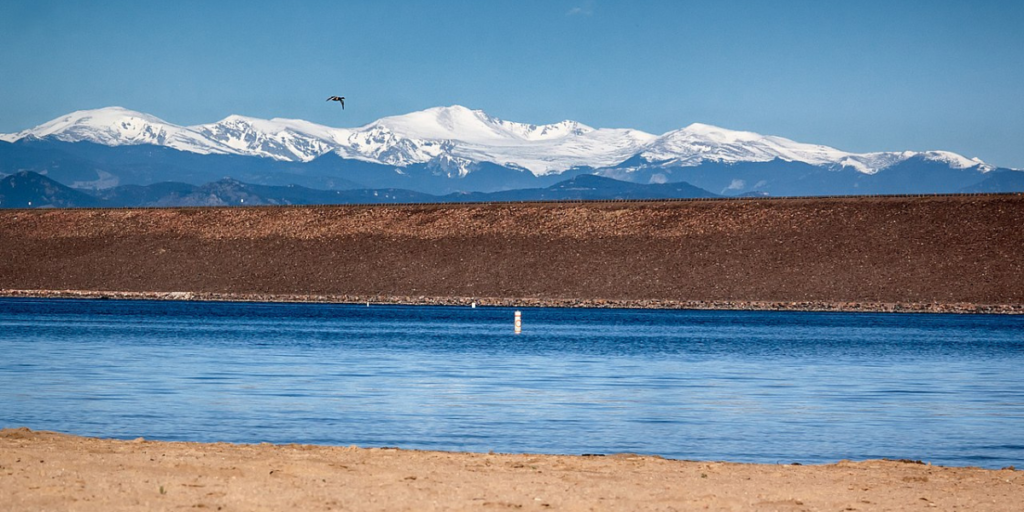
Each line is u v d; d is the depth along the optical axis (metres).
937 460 47.53
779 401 68.62
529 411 61.66
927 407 66.19
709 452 48.72
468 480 34.91
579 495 32.84
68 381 74.19
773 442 51.66
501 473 36.59
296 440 49.78
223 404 62.47
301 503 30.27
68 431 51.44
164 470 34.62
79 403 61.81
